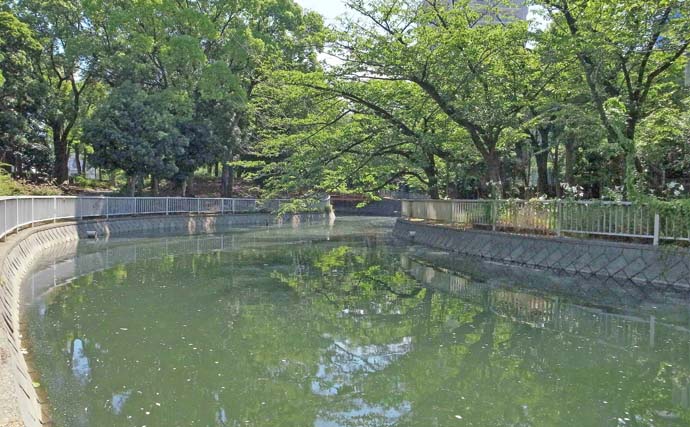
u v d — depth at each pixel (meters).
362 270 12.85
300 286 10.58
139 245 16.77
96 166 21.72
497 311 8.52
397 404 4.95
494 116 13.47
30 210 12.97
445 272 12.38
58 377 5.25
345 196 48.56
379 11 14.19
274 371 5.74
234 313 8.20
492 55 13.35
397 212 43.78
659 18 10.95
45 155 24.05
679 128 12.45
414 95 15.77
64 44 24.09
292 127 20.20
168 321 7.56
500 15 14.73
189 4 25.75
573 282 10.55
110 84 25.80
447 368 5.91
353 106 16.88
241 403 4.88
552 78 13.75
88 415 4.44
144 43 22.16
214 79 23.88
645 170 12.36
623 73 12.77
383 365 5.99
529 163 20.97
